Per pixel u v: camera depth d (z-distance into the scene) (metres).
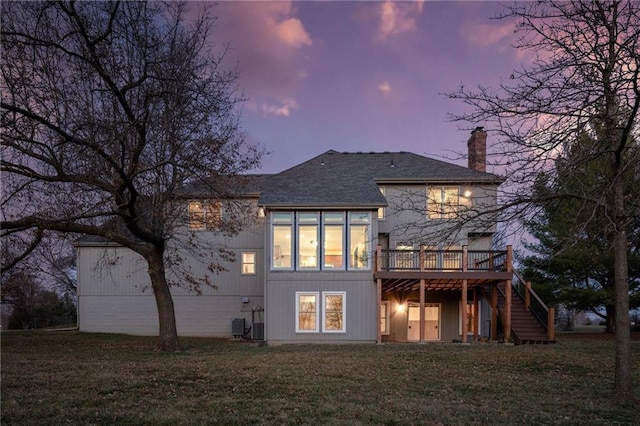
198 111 13.72
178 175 14.05
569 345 15.94
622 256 7.79
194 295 22.05
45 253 16.33
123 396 7.34
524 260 23.62
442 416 6.72
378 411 6.88
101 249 22.48
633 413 7.05
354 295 18.17
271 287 18.22
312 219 18.42
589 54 7.34
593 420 6.67
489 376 9.81
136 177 13.41
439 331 21.03
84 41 11.66
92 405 6.78
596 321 47.69
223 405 6.99
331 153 23.95
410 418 6.59
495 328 18.67
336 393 7.99
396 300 21.23
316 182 20.22
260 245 22.19
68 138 10.80
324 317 18.12
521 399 7.86
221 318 21.98
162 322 14.59
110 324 22.19
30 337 18.34
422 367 10.86
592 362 11.61
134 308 22.25
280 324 18.08
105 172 12.79
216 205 15.39
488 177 19.53
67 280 32.03
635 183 8.08
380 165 22.17
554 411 7.12
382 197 18.55
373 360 11.88
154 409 6.66
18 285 17.09
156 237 14.28
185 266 21.84
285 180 20.50
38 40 10.21
